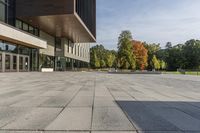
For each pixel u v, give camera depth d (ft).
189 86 50.72
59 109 20.75
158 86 48.93
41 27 129.29
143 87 45.03
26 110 20.16
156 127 15.31
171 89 42.63
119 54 184.14
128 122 16.48
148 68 302.86
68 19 107.65
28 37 101.60
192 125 15.93
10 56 98.53
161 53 334.65
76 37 173.88
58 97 28.17
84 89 38.04
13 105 22.45
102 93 32.83
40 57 135.13
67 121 16.49
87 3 156.25
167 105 23.99
